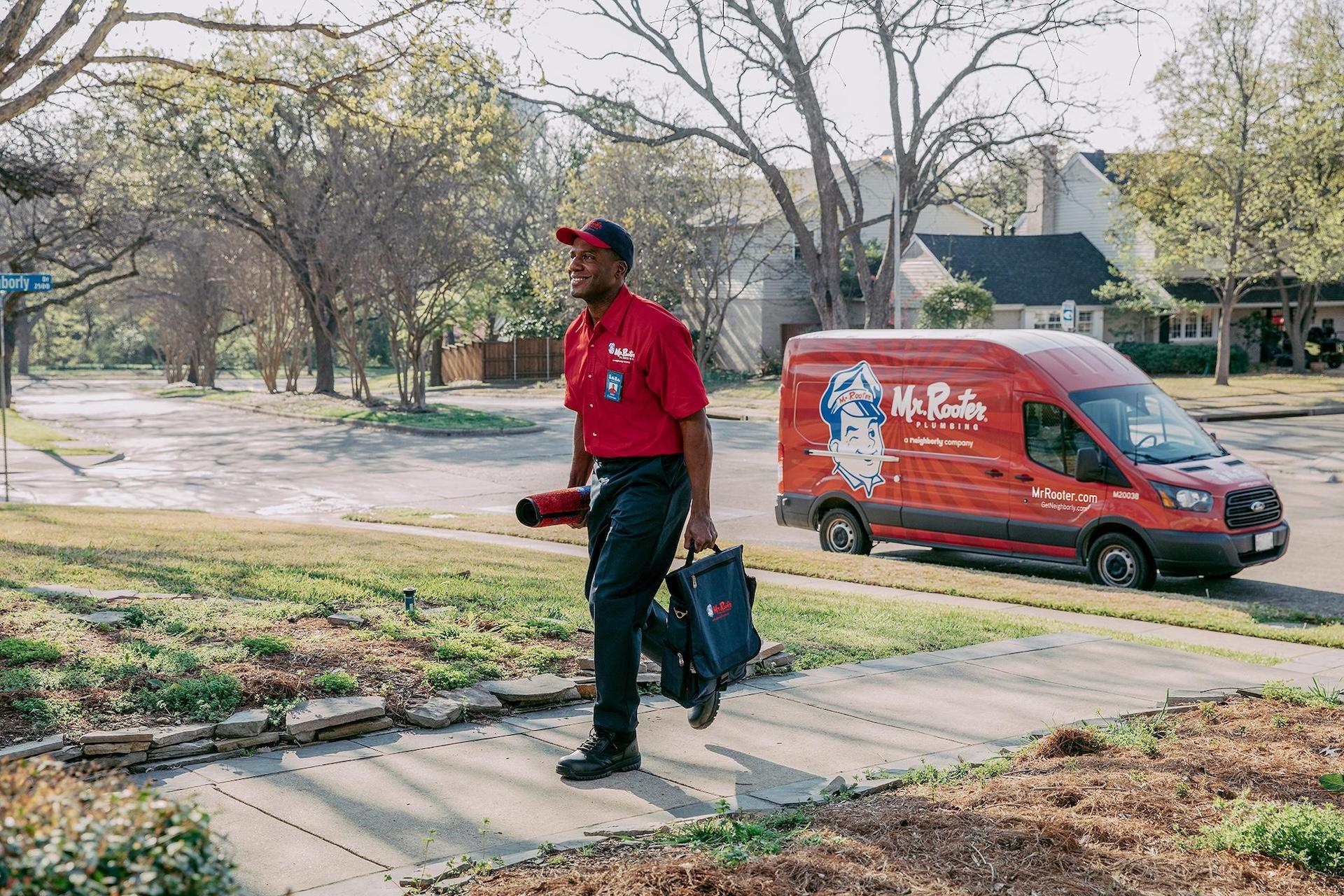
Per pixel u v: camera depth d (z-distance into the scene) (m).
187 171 41.06
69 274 57.12
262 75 13.55
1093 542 12.40
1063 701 6.44
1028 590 11.30
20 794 2.26
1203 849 3.92
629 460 4.89
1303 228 39.81
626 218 45.56
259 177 42.03
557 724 5.80
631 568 4.83
